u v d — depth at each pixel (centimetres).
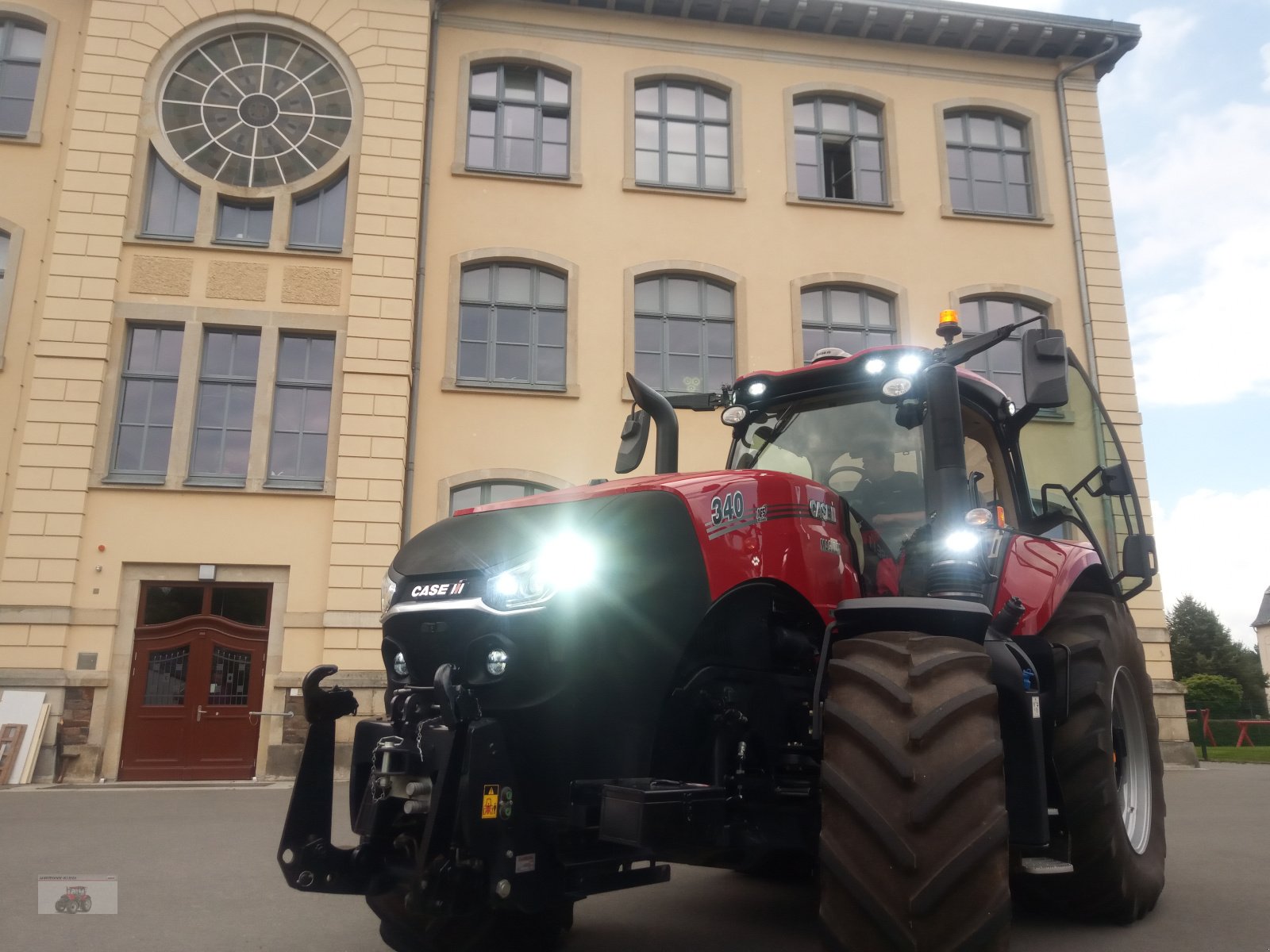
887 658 292
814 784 338
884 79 1769
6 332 1416
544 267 1578
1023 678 338
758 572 341
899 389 379
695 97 1716
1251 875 550
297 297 1464
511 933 341
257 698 1357
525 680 297
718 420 1550
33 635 1312
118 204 1452
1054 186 1781
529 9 1666
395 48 1558
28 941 420
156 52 1508
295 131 1526
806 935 404
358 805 333
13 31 1540
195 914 474
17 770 1263
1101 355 1705
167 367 1441
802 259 1655
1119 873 404
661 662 314
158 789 1203
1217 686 5266
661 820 281
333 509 1403
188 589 1379
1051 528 473
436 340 1509
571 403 1521
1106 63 1828
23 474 1351
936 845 266
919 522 399
